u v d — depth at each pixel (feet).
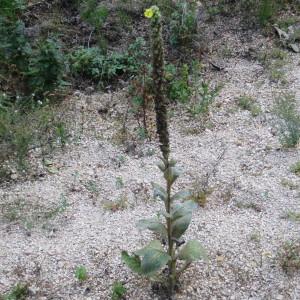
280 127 8.02
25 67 9.00
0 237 6.38
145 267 5.19
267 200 6.81
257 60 9.99
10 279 5.81
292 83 9.30
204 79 9.48
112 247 6.17
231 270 5.81
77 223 6.56
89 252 6.11
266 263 5.88
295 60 9.96
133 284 5.68
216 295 5.55
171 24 10.14
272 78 9.45
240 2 11.36
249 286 5.63
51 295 5.61
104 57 9.61
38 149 7.91
